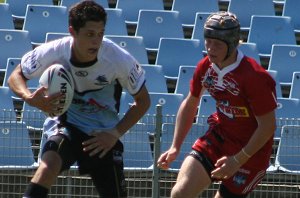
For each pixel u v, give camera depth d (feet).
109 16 142.31
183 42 136.56
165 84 127.85
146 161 105.81
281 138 107.65
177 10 151.02
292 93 128.98
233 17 66.74
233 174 67.21
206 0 151.94
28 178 104.32
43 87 62.85
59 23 140.15
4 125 104.78
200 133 104.99
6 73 121.80
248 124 68.08
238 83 66.64
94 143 64.28
